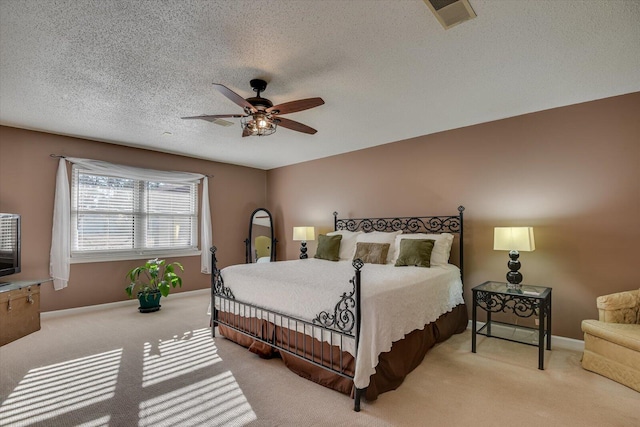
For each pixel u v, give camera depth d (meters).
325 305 2.37
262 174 6.55
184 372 2.55
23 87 2.71
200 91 2.82
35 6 1.72
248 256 6.09
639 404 2.10
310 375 2.43
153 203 5.05
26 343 3.17
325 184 5.48
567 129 3.17
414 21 1.88
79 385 2.34
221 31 1.96
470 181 3.80
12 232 3.54
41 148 4.01
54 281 4.02
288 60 2.31
